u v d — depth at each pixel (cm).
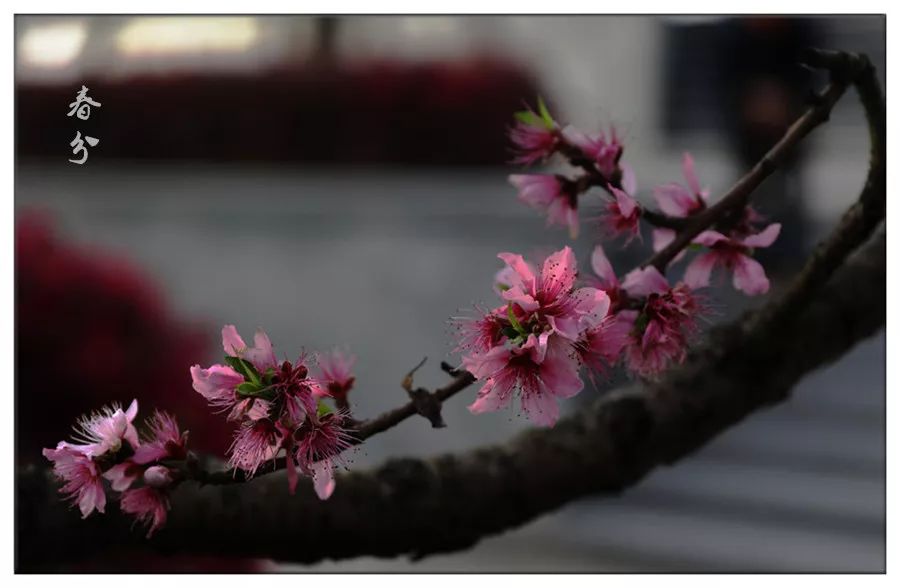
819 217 864
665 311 185
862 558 722
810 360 202
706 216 189
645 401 199
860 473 810
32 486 186
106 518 183
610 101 1212
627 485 199
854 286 206
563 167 210
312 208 920
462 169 1133
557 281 163
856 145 1003
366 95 1142
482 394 165
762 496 802
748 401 200
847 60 184
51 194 987
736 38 951
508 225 865
